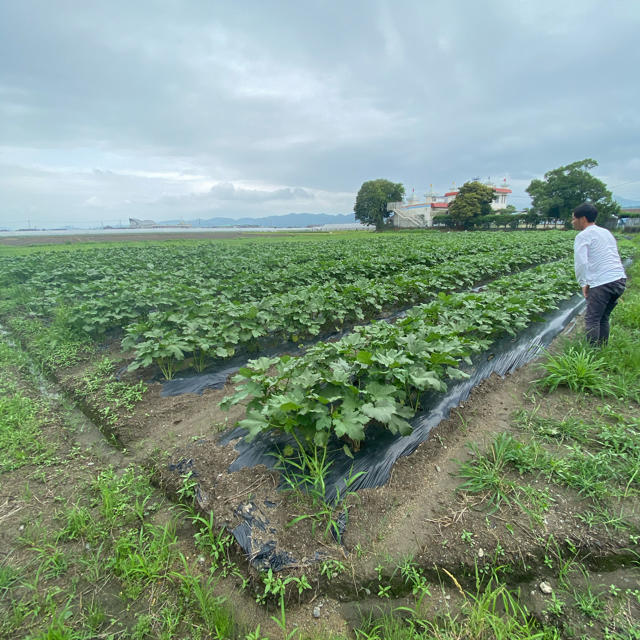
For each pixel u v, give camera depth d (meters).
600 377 4.70
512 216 58.47
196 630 2.32
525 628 2.18
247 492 3.27
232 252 20.69
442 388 3.89
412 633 2.21
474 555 2.63
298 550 2.70
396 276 10.35
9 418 4.66
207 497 3.30
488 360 5.92
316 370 4.37
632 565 2.54
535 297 7.95
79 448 4.29
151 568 2.67
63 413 5.10
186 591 2.51
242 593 2.57
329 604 2.48
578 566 2.55
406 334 5.32
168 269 14.31
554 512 2.89
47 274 12.61
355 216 79.50
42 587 2.61
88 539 2.99
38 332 8.16
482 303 6.97
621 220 54.00
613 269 5.36
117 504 3.33
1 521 3.16
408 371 4.03
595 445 3.67
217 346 6.21
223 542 2.84
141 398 5.28
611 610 2.26
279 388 4.18
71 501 3.43
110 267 13.96
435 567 2.61
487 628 2.23
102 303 8.00
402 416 3.72
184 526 3.18
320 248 21.97
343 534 2.84
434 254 16.02
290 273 11.30
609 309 5.65
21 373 6.45
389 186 73.81
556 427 4.00
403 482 3.39
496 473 3.33
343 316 7.95
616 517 2.81
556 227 56.22
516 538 2.71
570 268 11.52
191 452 3.95
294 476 3.32
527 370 5.68
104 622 2.38
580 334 7.05
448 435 4.08
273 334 7.77
